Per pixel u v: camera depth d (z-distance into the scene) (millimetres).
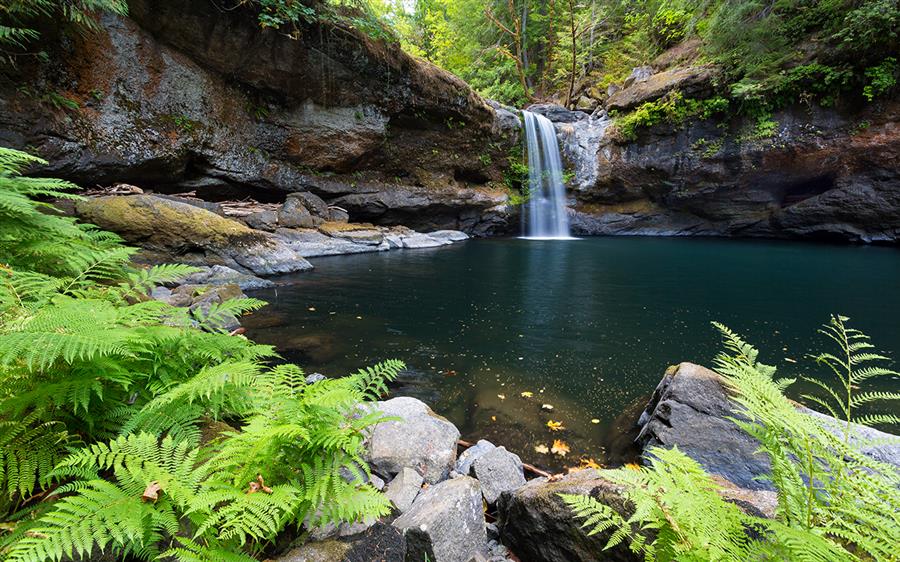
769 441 1389
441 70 15492
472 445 3027
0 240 2857
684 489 1296
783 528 1103
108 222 7621
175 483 1417
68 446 1629
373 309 6934
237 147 12414
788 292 8531
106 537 1201
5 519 1403
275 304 7004
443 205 17828
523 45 27062
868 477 1214
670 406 2973
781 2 14766
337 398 1808
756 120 16172
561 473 2822
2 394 1627
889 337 5711
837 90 14531
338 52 12758
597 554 1735
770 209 18156
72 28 8812
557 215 20578
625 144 18922
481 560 1904
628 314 6883
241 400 2021
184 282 7438
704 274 10422
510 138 18953
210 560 1287
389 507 1941
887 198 15086
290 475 1679
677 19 20219
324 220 13922
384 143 15648
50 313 1704
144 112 10312
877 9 12812
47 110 8789
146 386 1959
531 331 5945
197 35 10789
